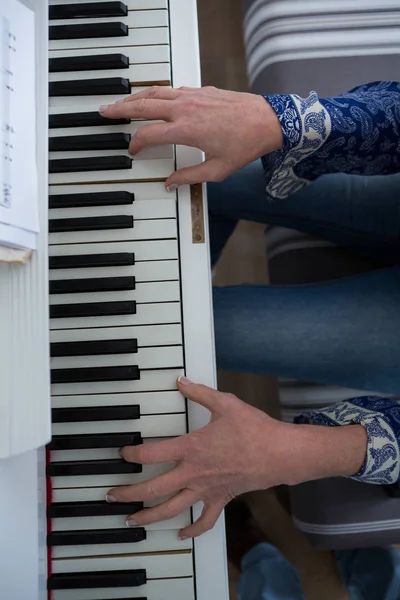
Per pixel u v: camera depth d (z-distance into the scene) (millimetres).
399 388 897
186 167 695
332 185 923
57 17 716
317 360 875
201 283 694
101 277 691
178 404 690
